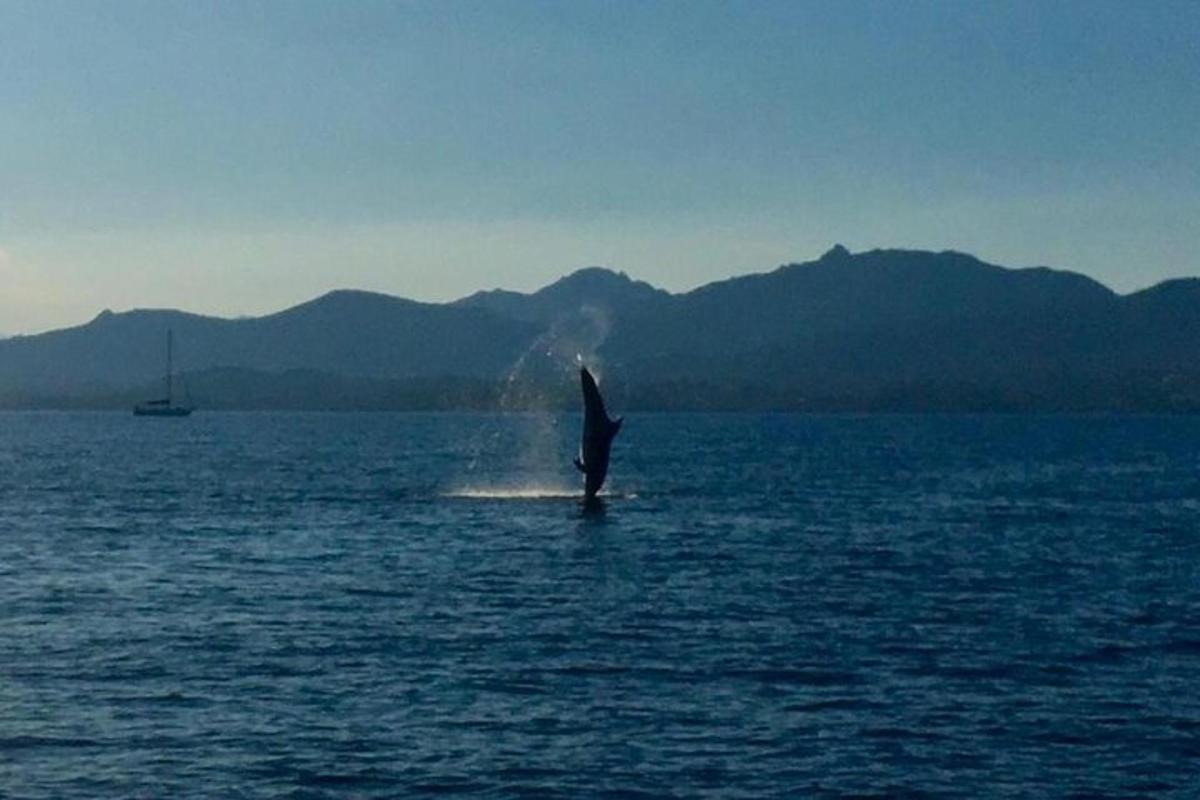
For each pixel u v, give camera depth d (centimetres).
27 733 3997
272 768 3722
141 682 4541
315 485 13500
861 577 6794
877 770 3725
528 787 3597
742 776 3678
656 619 5625
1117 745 3928
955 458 19662
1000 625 5522
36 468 16925
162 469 16650
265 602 6034
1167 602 6094
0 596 6212
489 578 6731
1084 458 19788
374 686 4494
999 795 3562
